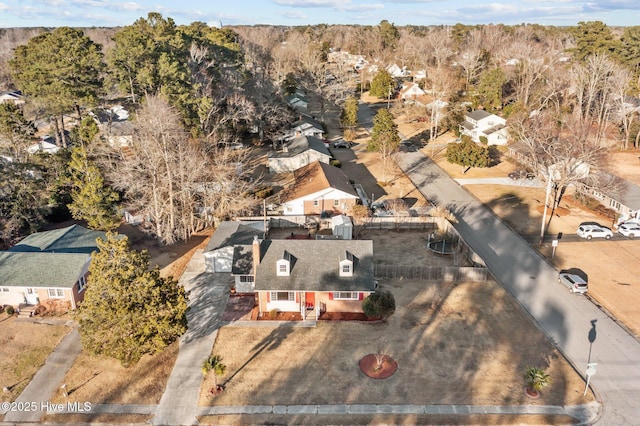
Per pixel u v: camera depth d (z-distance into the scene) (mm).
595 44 97625
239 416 25797
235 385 28141
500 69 98625
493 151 80125
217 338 32531
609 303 36656
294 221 50750
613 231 49469
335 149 82438
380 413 25953
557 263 42906
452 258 43938
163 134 44562
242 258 37688
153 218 48719
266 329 33469
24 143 53688
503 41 144000
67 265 36375
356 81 139125
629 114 84062
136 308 27750
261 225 48312
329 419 25578
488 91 97438
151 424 25406
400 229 50656
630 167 71125
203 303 36688
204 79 67875
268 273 34969
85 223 51656
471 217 53344
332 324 34094
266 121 82688
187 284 39344
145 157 46438
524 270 41719
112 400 27094
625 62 98562
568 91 90562
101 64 57875
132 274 28312
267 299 35031
